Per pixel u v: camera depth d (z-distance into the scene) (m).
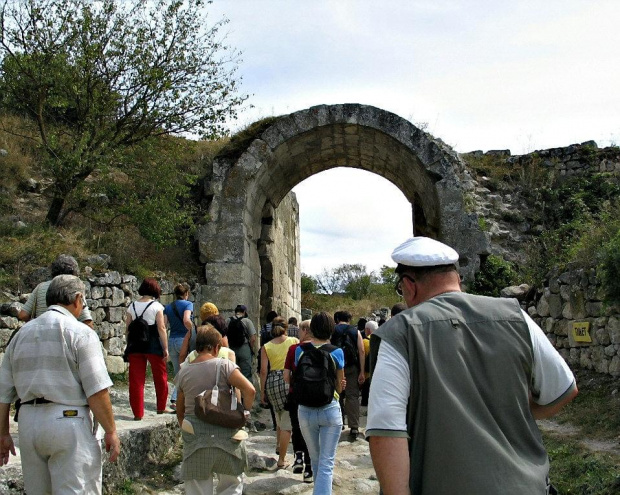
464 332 2.42
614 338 8.06
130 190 11.85
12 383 3.98
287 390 6.86
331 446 5.62
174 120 11.95
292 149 13.37
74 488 3.72
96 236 11.32
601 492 5.32
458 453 2.21
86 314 5.06
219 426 4.76
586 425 7.45
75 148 11.35
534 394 2.55
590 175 13.85
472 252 12.19
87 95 11.32
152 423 6.98
